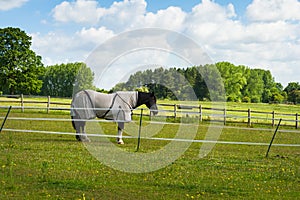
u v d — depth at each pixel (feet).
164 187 29.89
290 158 47.88
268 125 100.27
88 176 32.04
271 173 37.19
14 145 45.65
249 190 30.07
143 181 31.55
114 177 32.48
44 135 57.72
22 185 28.09
